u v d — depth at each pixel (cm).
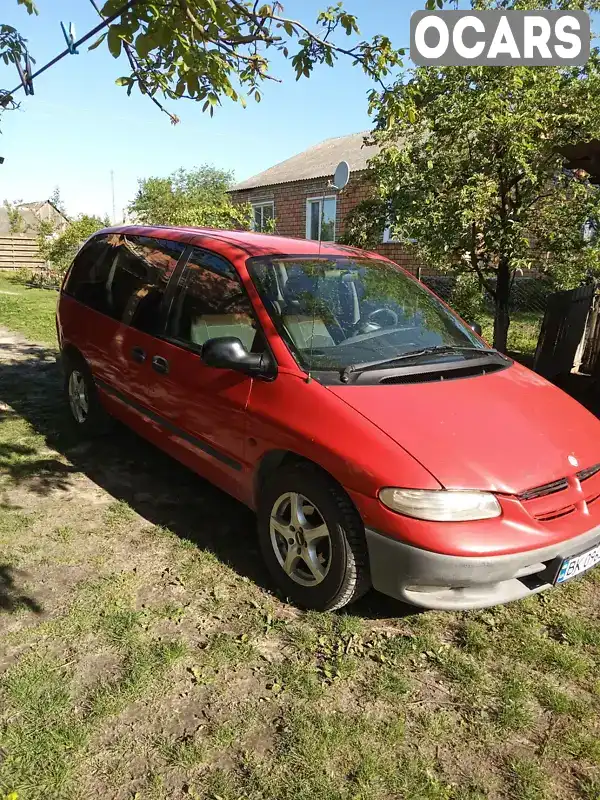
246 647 286
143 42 263
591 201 715
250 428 334
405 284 434
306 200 1856
